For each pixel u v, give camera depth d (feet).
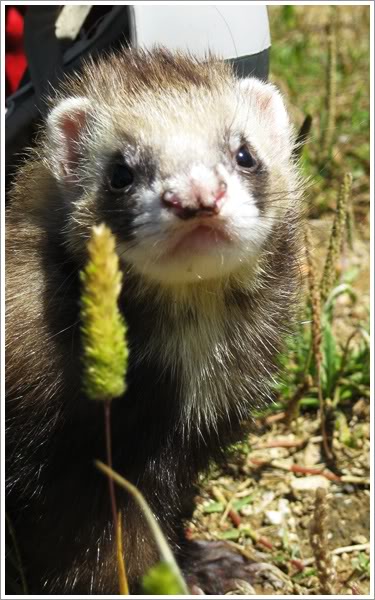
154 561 1.20
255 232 1.09
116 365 0.88
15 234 1.19
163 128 1.11
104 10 1.41
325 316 1.47
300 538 1.31
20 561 1.18
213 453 1.24
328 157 1.80
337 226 1.39
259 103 1.23
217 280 1.14
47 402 1.15
